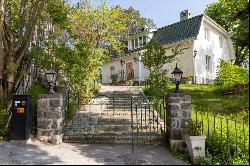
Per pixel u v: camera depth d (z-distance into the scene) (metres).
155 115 11.23
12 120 8.61
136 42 29.09
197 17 23.86
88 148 8.21
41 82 13.70
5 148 8.00
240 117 10.52
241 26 8.96
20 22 10.79
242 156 7.23
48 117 8.74
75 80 12.40
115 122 10.53
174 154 7.75
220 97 14.59
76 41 15.20
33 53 11.47
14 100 8.67
